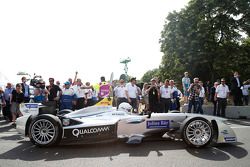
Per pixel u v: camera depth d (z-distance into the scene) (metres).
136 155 6.27
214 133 7.12
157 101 11.45
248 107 13.45
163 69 38.44
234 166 5.40
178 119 7.60
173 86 13.85
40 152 6.67
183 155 6.23
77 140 7.16
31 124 7.08
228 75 34.66
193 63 34.28
